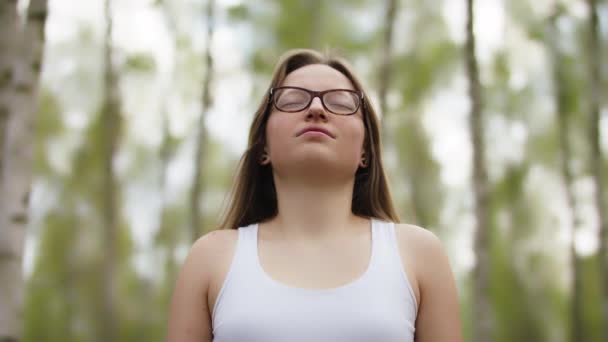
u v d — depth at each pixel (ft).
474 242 25.53
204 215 44.19
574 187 43.16
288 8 36.24
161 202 49.11
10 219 13.00
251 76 38.17
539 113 43.78
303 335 4.84
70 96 46.93
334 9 36.01
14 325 12.54
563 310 45.21
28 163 13.42
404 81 39.22
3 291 12.62
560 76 40.73
